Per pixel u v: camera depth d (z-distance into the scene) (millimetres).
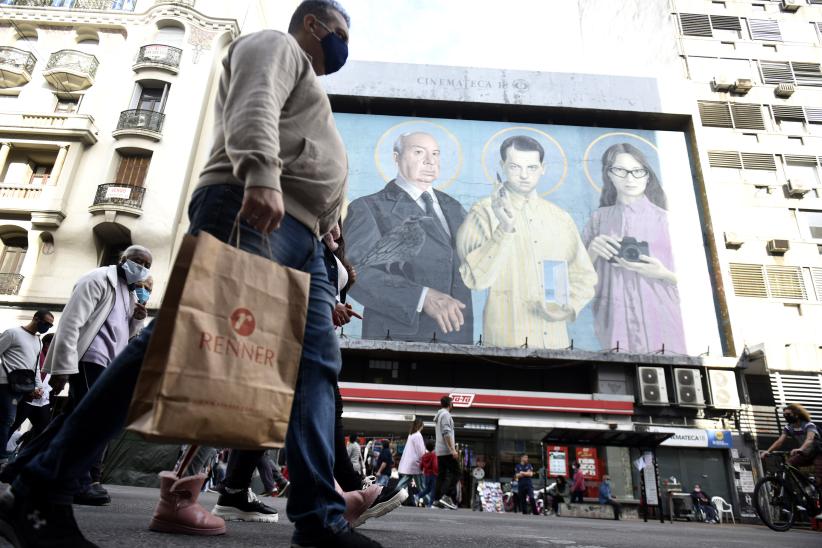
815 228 23172
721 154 24422
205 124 20438
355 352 20453
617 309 21406
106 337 3529
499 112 25625
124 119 19656
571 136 24984
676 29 27562
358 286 21391
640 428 19016
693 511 17734
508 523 5367
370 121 24875
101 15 21453
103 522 2201
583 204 23453
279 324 1256
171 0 21578
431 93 25125
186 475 2105
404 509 7676
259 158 1274
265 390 1185
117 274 3639
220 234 1334
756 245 22703
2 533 1221
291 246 1462
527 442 18828
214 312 1138
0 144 19266
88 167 19297
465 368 20844
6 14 21281
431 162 24031
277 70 1438
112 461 11148
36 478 1213
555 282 21812
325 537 1404
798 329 21375
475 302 21375
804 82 26312
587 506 11898
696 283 22141
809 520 7078
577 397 19375
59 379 3334
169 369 1039
